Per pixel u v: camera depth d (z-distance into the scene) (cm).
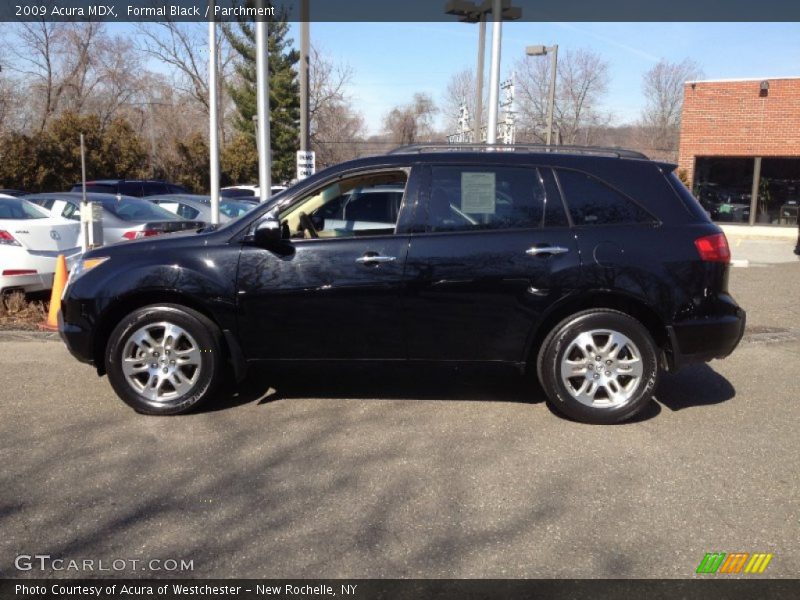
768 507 390
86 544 347
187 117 5319
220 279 515
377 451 464
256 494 402
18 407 546
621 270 504
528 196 519
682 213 522
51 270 859
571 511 384
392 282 509
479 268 505
